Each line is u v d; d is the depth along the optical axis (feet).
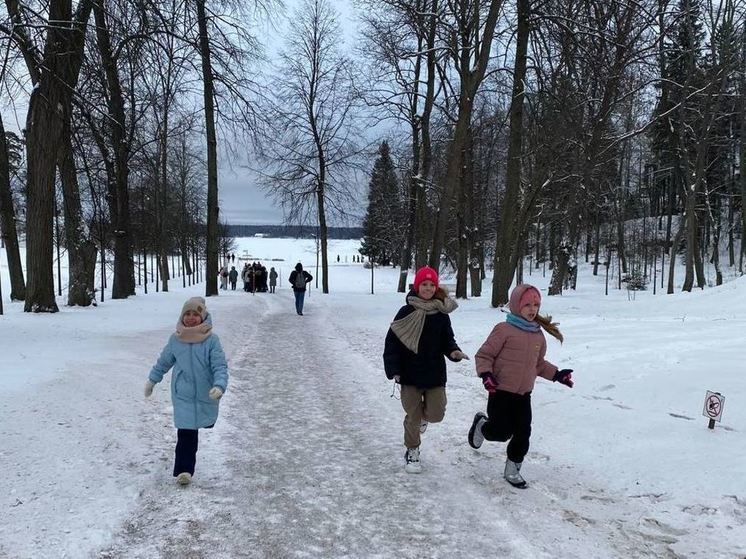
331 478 15.35
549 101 51.19
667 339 27.66
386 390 26.02
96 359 26.23
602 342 28.71
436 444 18.31
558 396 21.85
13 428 16.35
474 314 49.60
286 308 72.90
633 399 20.11
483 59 51.62
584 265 173.47
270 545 11.62
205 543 11.62
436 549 11.53
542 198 90.33
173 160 119.65
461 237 79.20
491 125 77.41
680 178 126.62
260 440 18.61
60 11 35.78
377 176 114.11
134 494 13.70
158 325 40.50
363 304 78.07
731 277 131.34
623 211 161.58
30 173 41.29
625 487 14.34
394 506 13.60
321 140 96.37
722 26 75.82
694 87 82.38
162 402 21.65
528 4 49.52
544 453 17.08
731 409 17.66
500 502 13.82
